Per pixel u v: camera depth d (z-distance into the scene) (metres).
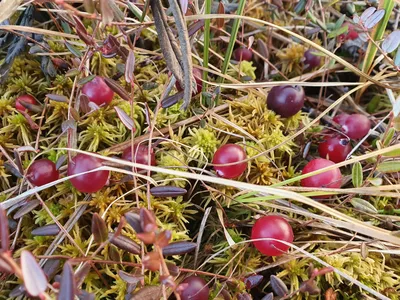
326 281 0.10
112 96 0.11
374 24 0.11
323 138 0.12
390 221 0.10
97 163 0.09
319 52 0.12
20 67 0.12
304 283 0.08
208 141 0.11
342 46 0.14
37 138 0.10
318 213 0.11
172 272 0.08
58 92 0.11
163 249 0.08
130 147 0.10
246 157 0.10
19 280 0.09
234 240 0.10
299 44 0.14
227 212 0.11
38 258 0.08
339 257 0.10
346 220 0.09
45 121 0.11
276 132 0.11
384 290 0.10
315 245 0.10
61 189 0.10
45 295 0.06
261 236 0.09
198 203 0.11
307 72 0.14
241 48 0.13
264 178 0.11
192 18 0.10
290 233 0.09
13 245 0.09
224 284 0.09
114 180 0.10
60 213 0.10
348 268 0.10
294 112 0.11
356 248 0.10
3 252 0.06
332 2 0.13
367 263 0.10
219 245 0.10
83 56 0.11
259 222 0.09
